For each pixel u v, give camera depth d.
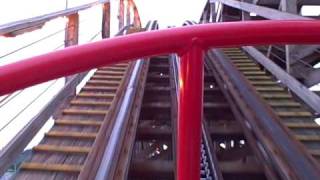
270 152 4.25
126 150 4.46
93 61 1.05
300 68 6.98
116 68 8.31
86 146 4.52
